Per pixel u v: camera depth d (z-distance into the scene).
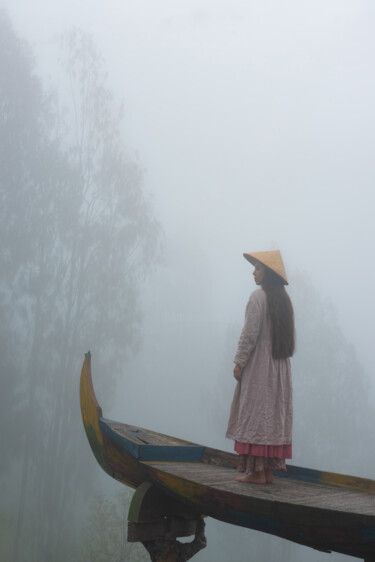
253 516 3.50
